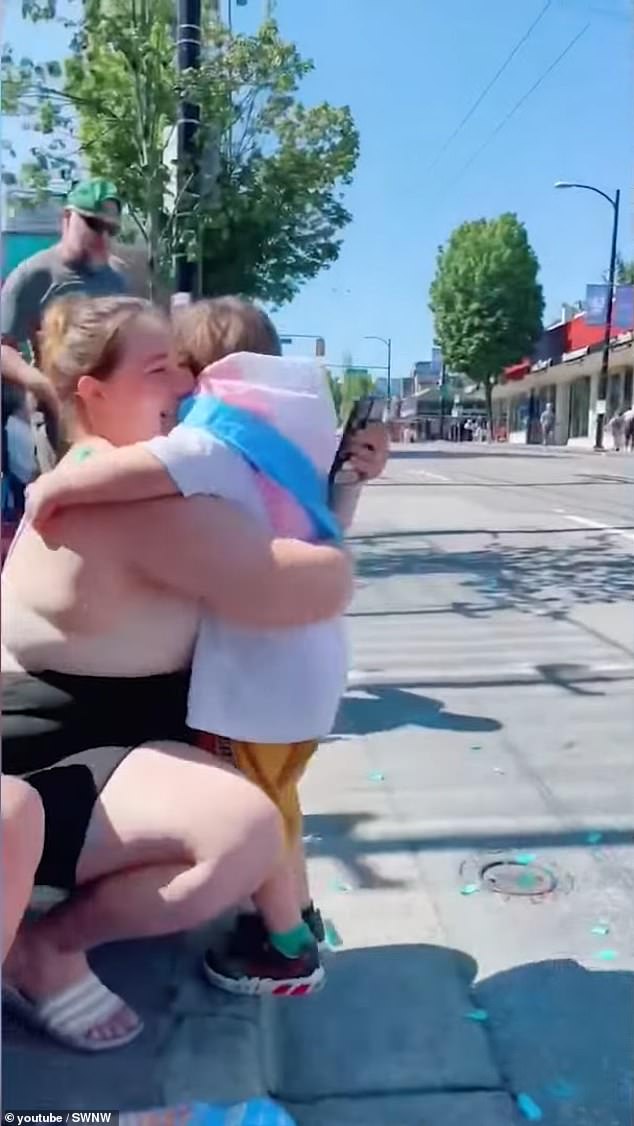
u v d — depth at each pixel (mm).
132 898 2180
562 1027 2369
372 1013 2418
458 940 2729
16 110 7211
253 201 10016
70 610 2195
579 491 16844
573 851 3229
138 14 7672
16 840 1972
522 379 49188
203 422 2234
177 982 2523
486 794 3654
